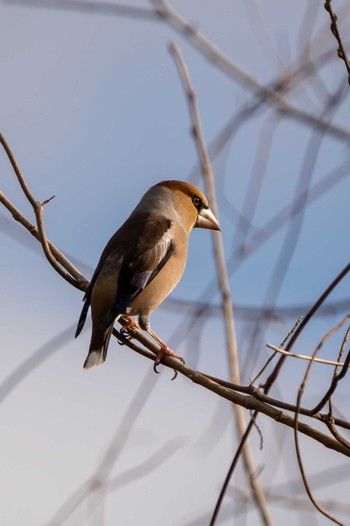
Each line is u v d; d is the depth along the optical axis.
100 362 8.77
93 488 7.95
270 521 7.57
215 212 9.16
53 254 9.15
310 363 6.77
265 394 7.59
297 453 6.82
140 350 8.58
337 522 6.77
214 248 8.97
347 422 7.32
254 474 7.79
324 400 7.19
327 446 7.36
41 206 8.66
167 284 9.87
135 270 9.52
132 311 9.66
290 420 7.45
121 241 9.91
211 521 7.27
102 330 8.89
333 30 6.98
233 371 8.46
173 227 10.28
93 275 9.43
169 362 8.27
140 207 10.81
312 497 6.79
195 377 7.85
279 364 7.59
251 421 7.61
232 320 8.58
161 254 9.87
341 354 7.16
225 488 7.37
